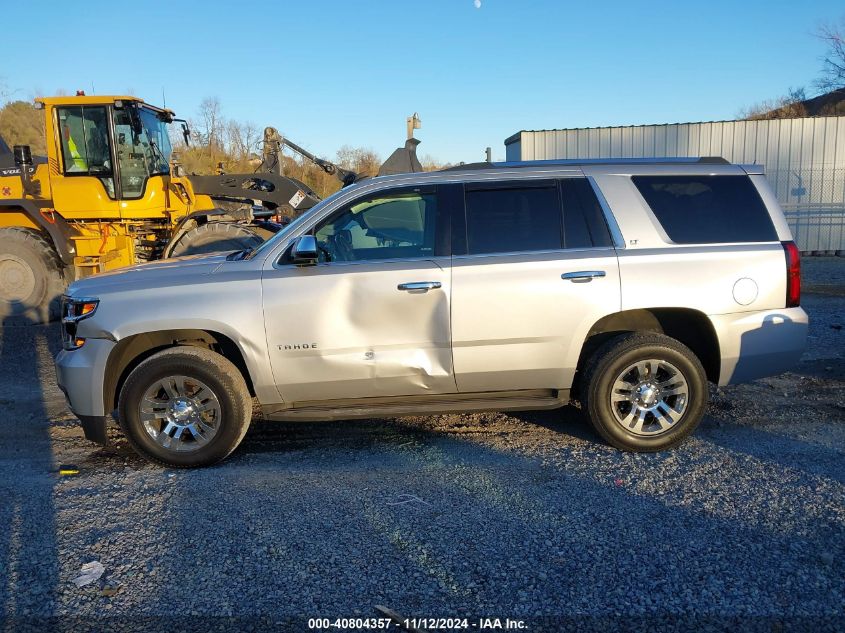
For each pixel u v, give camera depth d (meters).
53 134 9.83
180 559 3.47
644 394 4.74
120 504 4.11
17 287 9.84
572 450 4.88
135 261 10.41
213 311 4.52
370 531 3.72
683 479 4.33
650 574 3.25
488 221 4.73
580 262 4.62
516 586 3.18
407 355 4.61
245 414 4.66
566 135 17.53
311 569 3.35
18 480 4.52
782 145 16.92
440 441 5.11
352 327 4.57
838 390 6.18
